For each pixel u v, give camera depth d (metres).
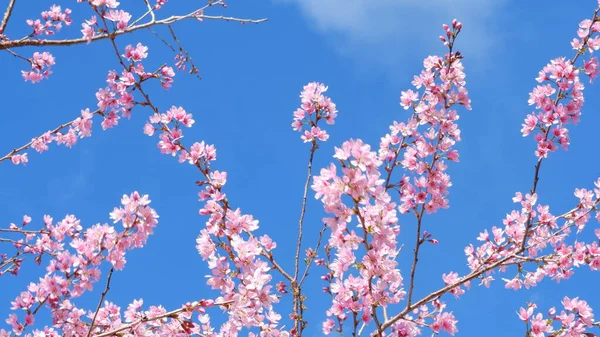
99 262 5.08
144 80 6.09
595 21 5.57
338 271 4.65
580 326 5.25
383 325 5.21
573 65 5.61
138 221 5.01
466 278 5.42
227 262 4.96
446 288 5.30
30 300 5.62
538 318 5.35
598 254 5.68
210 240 5.09
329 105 5.98
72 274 5.37
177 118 5.90
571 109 5.63
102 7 6.06
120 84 6.04
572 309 5.43
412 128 5.88
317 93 5.97
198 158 5.62
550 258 5.90
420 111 5.86
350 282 4.89
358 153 3.71
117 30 6.16
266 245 5.76
